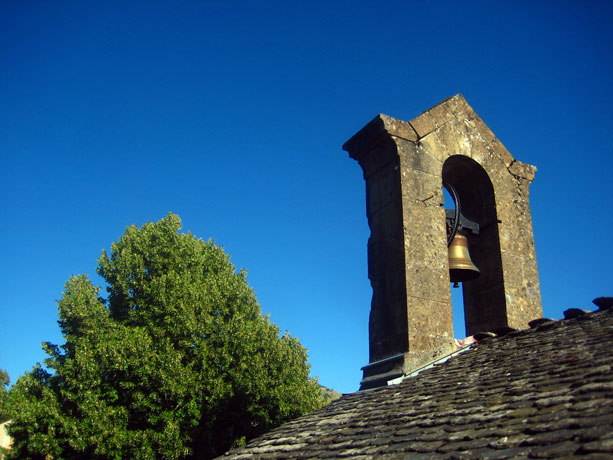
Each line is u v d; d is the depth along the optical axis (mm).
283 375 20391
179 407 17812
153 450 16922
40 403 17312
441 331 6957
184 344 18438
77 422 17016
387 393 5973
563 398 3600
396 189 7500
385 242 7469
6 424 17766
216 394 18094
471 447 3389
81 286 20250
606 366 3930
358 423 5270
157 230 21656
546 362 4676
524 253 7988
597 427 2912
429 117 7992
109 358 17266
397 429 4520
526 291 7766
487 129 8469
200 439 18438
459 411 4258
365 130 7930
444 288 7211
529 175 8531
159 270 20641
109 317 19609
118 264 20484
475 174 8289
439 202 7625
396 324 6961
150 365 17422
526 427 3346
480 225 8133
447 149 7988
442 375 5738
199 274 21219
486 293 7828
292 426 6520
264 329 20453
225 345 19172
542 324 6055
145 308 19625
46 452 16734
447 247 7633
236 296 21312
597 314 5695
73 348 19078
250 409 19141
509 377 4676
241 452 6258
